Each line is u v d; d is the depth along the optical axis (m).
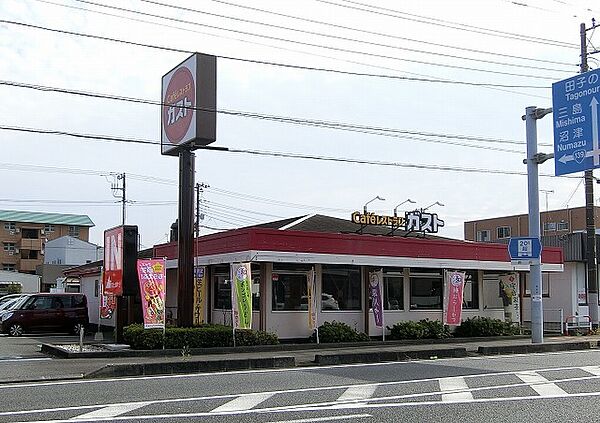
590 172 25.50
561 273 29.91
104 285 20.73
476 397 10.35
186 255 19.77
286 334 21.56
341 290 22.88
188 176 20.02
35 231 74.00
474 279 26.03
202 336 18.70
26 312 25.77
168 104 20.70
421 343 22.16
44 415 9.00
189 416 8.86
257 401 10.11
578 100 17.27
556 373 13.49
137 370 14.13
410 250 22.56
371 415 8.86
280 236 20.19
